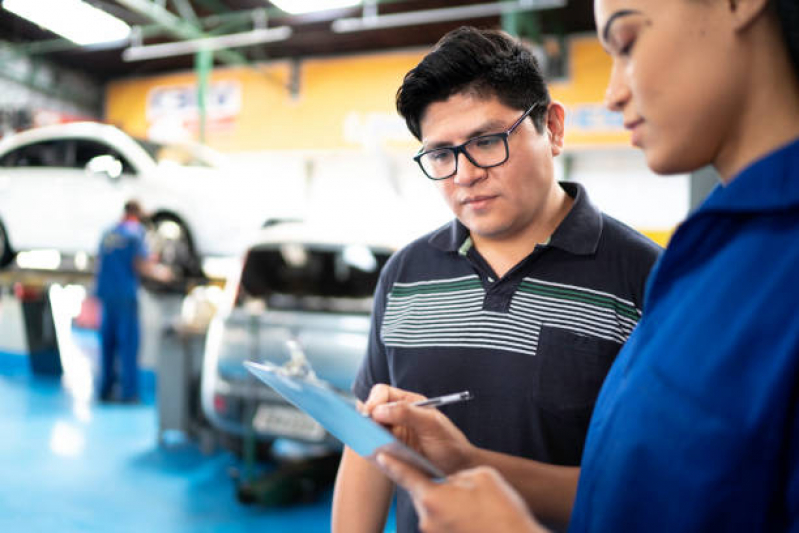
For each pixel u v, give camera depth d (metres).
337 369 2.77
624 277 0.93
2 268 7.26
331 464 3.49
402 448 0.46
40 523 2.91
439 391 0.97
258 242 3.28
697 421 0.43
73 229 6.91
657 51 0.45
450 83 0.85
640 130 0.49
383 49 13.32
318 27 12.09
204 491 3.36
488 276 0.98
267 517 3.04
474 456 0.77
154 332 5.96
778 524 0.41
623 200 11.77
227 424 3.10
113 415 4.91
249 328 2.97
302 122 13.70
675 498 0.44
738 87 0.45
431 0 10.73
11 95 13.46
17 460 3.81
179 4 10.27
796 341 0.39
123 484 3.44
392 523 3.11
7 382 6.11
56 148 7.10
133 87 15.24
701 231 0.50
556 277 0.95
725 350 0.43
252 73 14.16
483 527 0.44
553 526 0.82
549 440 0.92
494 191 0.88
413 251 1.09
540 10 10.55
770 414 0.40
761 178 0.44
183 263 6.45
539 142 0.90
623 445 0.48
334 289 3.15
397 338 1.03
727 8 0.44
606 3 0.48
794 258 0.42
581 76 11.31
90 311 9.12
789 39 0.43
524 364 0.92
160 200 6.56
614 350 0.91
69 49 13.48
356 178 13.59
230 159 14.32
